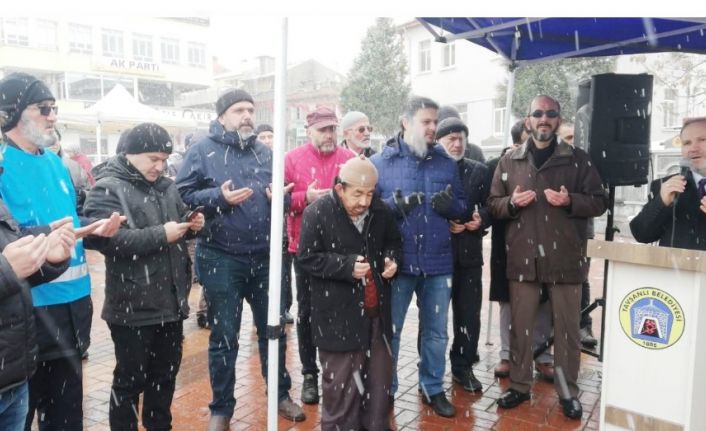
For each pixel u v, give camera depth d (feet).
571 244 11.34
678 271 7.39
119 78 111.75
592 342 15.81
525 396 11.96
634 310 7.88
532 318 11.75
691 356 7.33
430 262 11.19
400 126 12.01
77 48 106.11
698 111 45.78
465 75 71.31
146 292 8.93
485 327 18.13
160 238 8.73
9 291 5.66
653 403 7.77
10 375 6.29
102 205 8.87
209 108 121.39
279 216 8.43
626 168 13.10
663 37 14.23
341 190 9.34
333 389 9.34
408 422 11.20
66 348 8.29
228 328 10.72
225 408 10.70
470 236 12.46
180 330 9.78
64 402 8.45
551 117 11.31
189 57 122.31
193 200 10.55
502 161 12.21
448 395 12.58
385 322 9.71
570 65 40.91
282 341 11.35
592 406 11.98
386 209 9.93
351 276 8.91
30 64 101.30
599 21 13.26
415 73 79.92
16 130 7.86
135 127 9.23
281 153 8.37
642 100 13.12
